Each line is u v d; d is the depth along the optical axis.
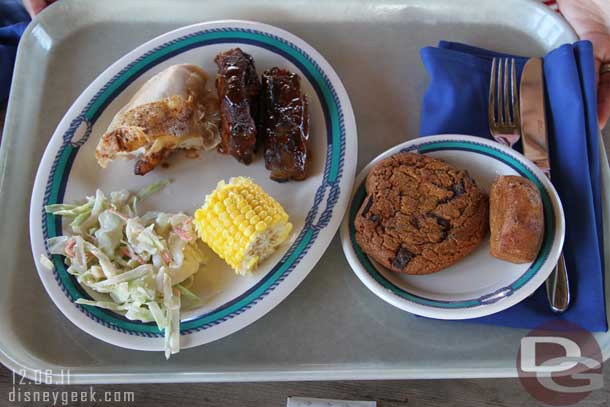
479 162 1.34
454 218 1.23
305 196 1.36
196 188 1.41
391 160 1.31
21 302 1.30
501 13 1.65
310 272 1.31
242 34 1.57
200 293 1.27
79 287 1.25
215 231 1.23
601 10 1.69
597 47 1.64
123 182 1.42
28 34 1.61
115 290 1.24
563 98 1.40
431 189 1.26
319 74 1.49
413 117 1.51
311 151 1.41
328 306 1.27
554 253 1.18
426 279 1.23
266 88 1.42
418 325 1.25
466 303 1.17
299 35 1.64
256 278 1.25
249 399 1.23
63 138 1.43
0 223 1.38
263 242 1.23
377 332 1.24
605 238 1.31
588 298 1.21
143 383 1.21
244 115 1.34
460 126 1.44
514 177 1.22
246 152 1.37
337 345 1.23
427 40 1.63
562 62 1.43
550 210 1.23
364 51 1.62
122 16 1.68
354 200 1.33
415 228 1.22
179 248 1.28
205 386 1.24
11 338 1.25
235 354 1.22
